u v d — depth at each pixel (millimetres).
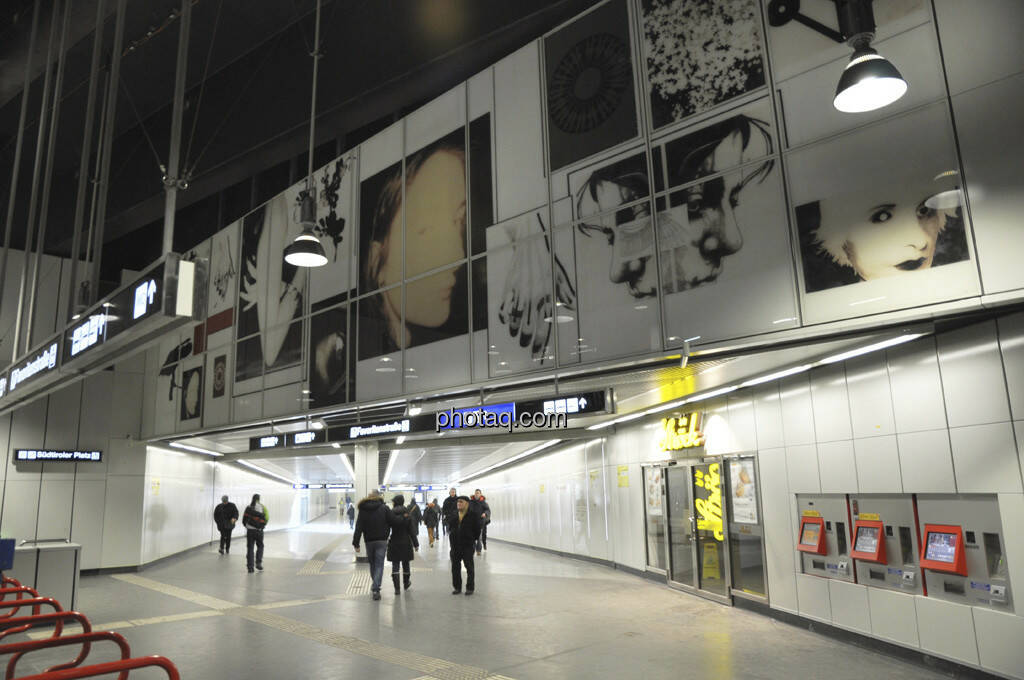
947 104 6621
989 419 6250
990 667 6070
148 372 19406
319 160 21125
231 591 12570
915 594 6961
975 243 6266
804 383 8758
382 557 11250
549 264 10359
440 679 6469
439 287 12172
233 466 27422
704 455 11195
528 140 11031
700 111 8766
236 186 23656
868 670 6688
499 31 13586
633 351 8984
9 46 14031
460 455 21859
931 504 6898
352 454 19672
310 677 6602
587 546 16953
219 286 18062
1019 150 6168
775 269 7684
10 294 17875
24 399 9109
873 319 6785
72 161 19641
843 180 7273
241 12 15172
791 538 8891
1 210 18672
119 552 17578
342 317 14156
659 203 9000
